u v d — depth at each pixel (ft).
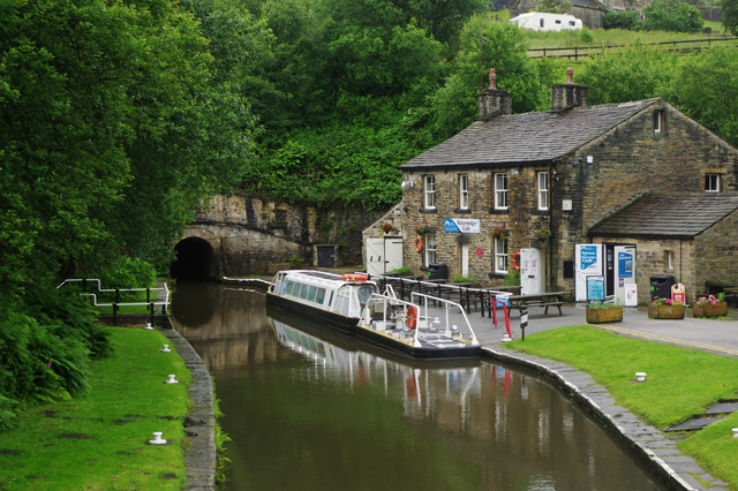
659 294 87.81
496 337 77.30
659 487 38.99
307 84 182.60
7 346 45.14
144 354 64.80
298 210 159.94
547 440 48.06
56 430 40.96
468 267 115.44
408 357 74.38
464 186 116.57
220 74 78.07
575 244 98.73
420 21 190.49
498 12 305.53
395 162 159.94
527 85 149.07
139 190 62.03
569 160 98.17
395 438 49.80
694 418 45.32
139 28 48.32
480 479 42.11
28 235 37.35
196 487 34.53
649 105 102.32
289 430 51.88
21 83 37.63
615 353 63.10
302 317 106.32
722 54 137.59
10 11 36.55
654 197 100.73
